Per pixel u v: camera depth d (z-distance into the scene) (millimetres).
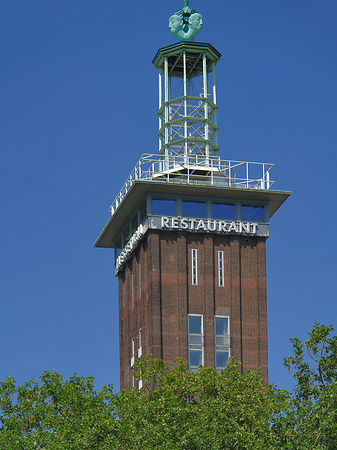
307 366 119812
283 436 116688
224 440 119188
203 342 144000
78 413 127500
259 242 148125
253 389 124562
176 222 145625
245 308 146125
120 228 156625
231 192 146750
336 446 115438
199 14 157875
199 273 146000
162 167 152250
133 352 150000
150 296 143750
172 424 120688
